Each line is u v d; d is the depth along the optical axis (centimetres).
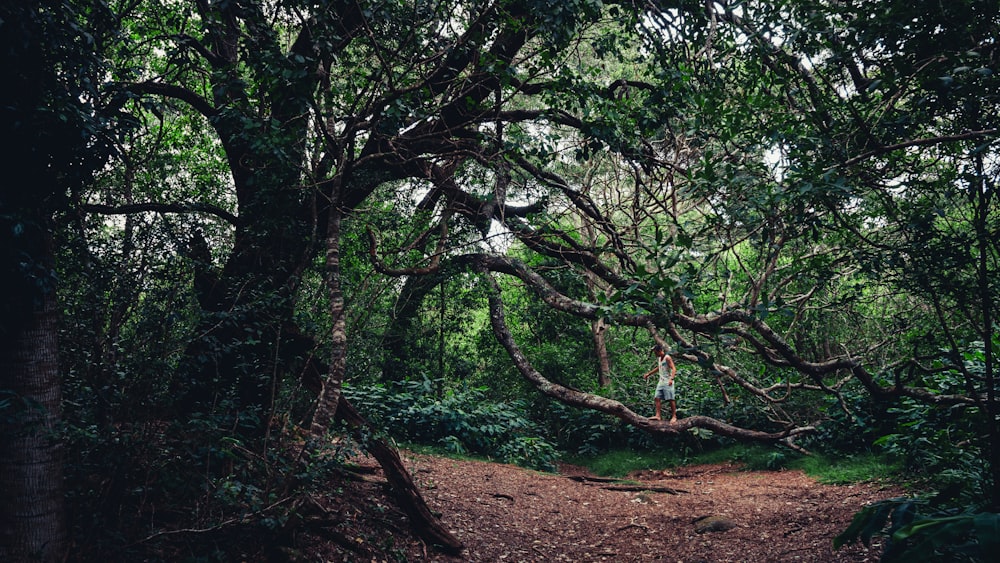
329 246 573
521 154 668
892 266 471
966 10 334
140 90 643
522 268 883
